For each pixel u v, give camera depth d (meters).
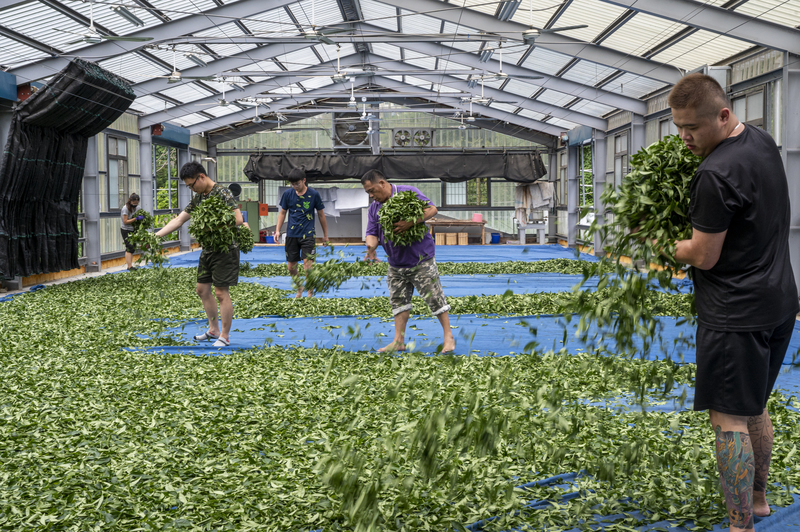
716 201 2.45
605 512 2.93
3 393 4.82
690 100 2.48
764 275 2.49
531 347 3.06
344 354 6.25
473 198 27.45
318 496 3.07
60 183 13.27
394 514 2.84
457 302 9.69
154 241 8.40
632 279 2.84
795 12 9.30
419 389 4.47
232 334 7.60
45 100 11.91
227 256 6.78
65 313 8.77
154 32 13.46
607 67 14.94
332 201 27.08
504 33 13.19
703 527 2.78
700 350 2.62
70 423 4.18
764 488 2.86
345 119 25.80
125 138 19.30
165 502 3.04
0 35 11.73
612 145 19.98
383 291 11.66
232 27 15.08
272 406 4.57
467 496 3.04
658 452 3.55
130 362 5.95
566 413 3.43
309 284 5.61
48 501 3.00
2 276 11.72
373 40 14.37
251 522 2.82
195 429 4.04
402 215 5.96
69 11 11.48
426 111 24.58
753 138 2.52
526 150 26.86
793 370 5.66
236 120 24.56
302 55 19.50
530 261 17.17
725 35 9.84
